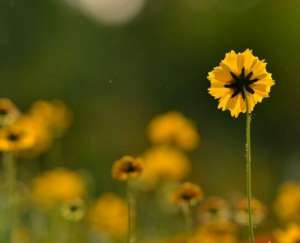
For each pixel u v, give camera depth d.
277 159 24.27
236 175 20.42
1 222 8.18
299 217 8.73
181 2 29.59
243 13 27.69
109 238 9.57
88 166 19.09
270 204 17.20
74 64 27.66
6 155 7.77
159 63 28.59
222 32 27.83
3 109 7.34
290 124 25.25
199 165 21.61
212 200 7.01
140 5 30.42
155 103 26.95
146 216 10.22
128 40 29.53
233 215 7.12
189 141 9.73
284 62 26.23
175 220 9.91
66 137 19.88
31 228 9.47
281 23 26.95
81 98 25.61
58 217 9.11
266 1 27.33
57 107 10.58
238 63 4.31
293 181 18.58
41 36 28.27
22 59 27.59
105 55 28.78
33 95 25.81
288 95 25.59
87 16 29.66
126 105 25.88
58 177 9.95
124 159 5.43
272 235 7.79
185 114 26.52
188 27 28.86
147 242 9.19
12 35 27.75
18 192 9.27
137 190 10.00
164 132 9.70
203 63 27.91
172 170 9.63
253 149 24.19
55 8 28.84
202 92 26.66
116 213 9.64
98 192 15.64
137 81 27.98
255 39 27.28
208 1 28.66
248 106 4.30
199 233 6.97
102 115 24.39
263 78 4.30
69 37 28.72
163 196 9.75
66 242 9.02
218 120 25.16
